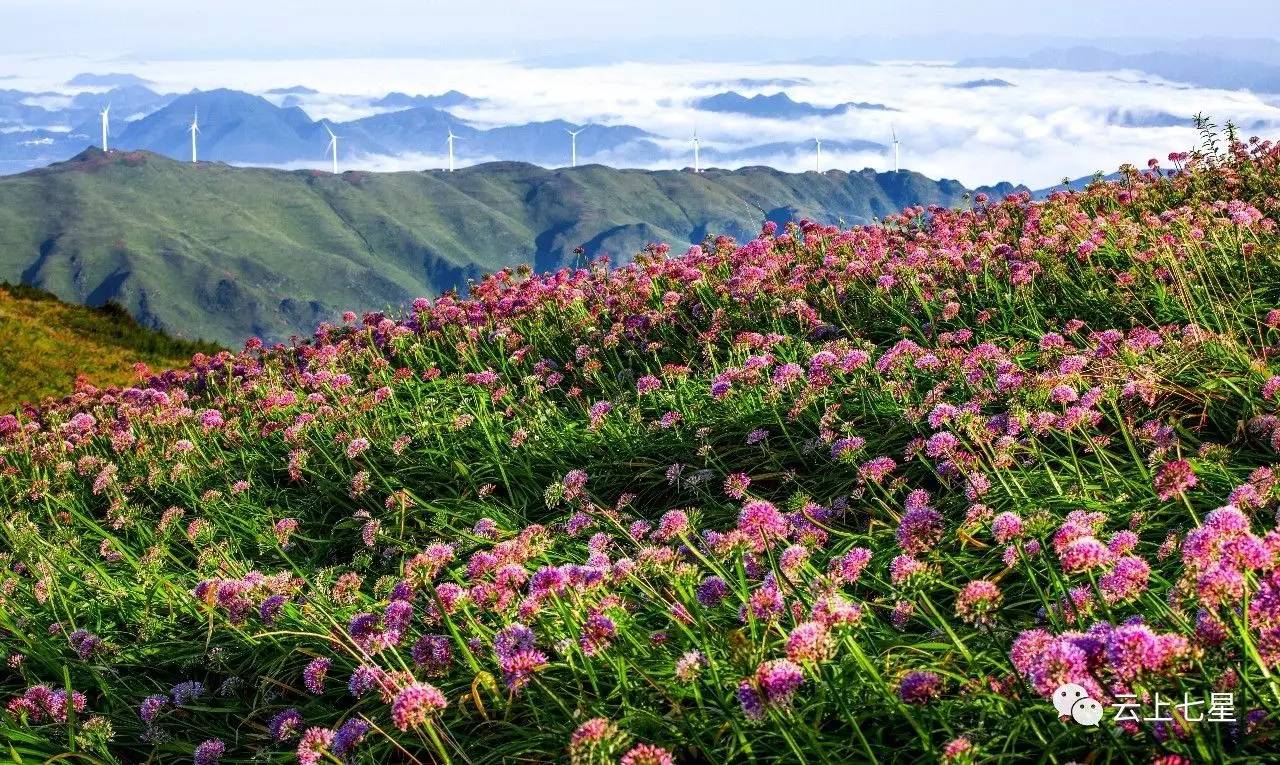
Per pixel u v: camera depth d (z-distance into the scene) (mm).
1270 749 3910
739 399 10461
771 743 4988
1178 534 5875
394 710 4973
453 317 16922
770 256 15953
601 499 9891
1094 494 6980
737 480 7680
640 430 10828
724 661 5492
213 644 8164
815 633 4328
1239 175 16250
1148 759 4043
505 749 5539
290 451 12711
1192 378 8398
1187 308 10086
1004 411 8586
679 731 5242
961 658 5207
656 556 6035
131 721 7387
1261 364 7992
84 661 7973
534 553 6602
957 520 7176
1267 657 3861
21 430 16422
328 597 8031
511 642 5566
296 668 7441
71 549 11023
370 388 15188
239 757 6719
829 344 11250
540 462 10875
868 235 16453
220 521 11211
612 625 5504
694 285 14977
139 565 9578
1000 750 4496
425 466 11383
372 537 9289
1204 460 6902
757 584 6402
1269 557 3861
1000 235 15320
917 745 4664
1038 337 10820
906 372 10023
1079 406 7785
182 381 19578
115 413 17328
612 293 15727
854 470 8547
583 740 4250
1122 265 12336
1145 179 17844
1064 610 5191
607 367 13734
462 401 13211
